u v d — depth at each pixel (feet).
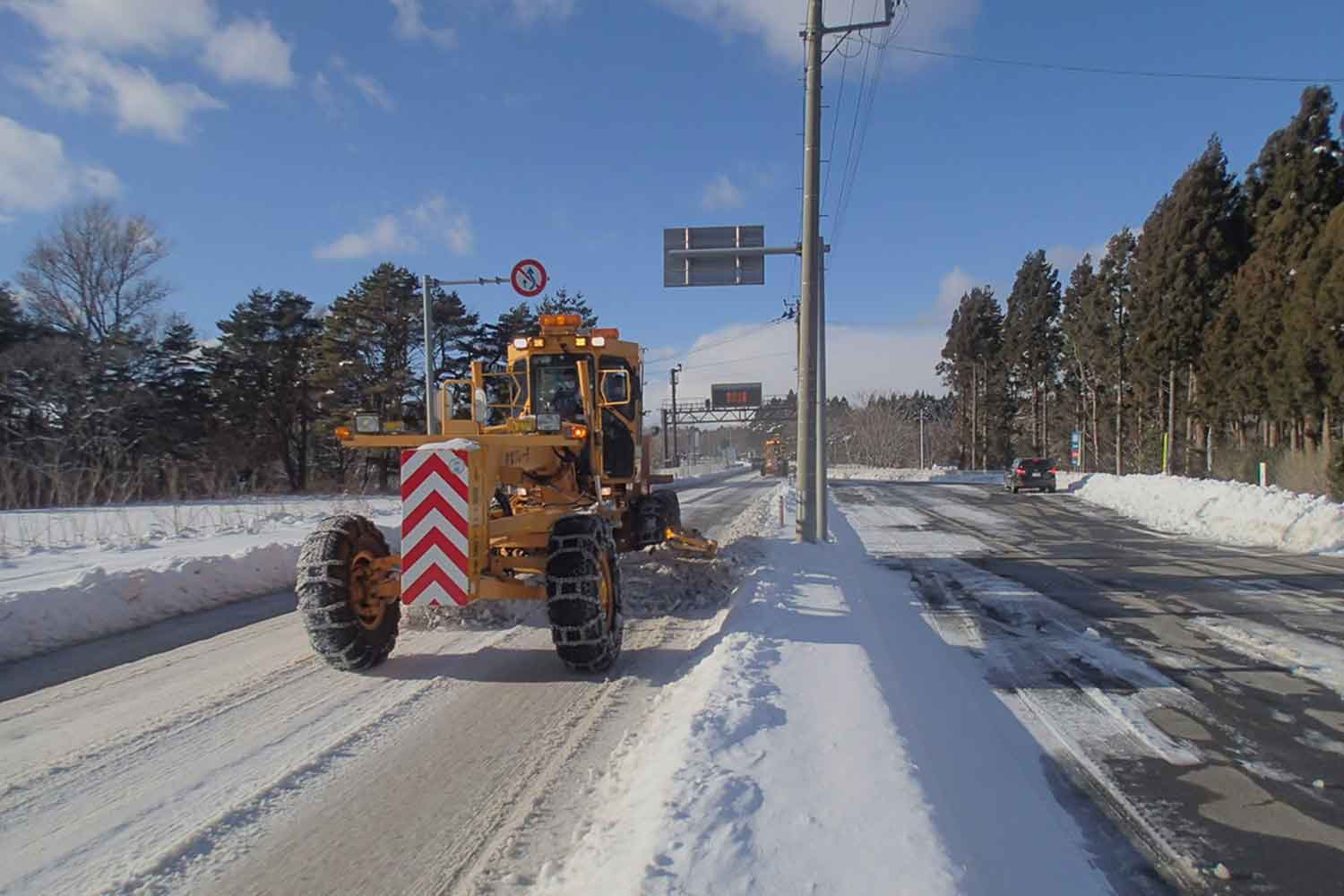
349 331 139.54
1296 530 50.16
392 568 20.10
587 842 10.84
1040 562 42.98
